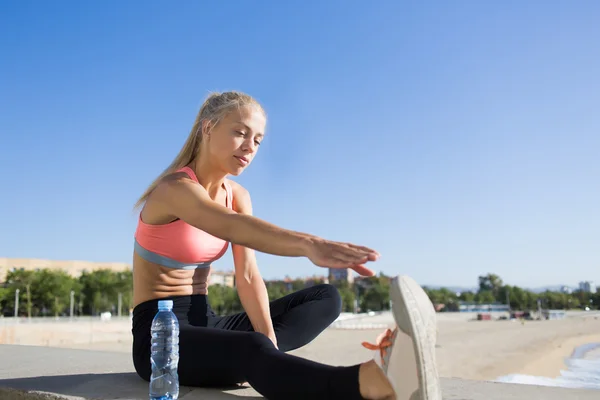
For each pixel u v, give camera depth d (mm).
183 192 1903
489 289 153500
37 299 65812
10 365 3207
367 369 1459
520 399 2117
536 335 50781
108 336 48719
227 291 78250
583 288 195250
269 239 1633
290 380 1586
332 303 2363
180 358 2000
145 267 2176
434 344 1371
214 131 2195
